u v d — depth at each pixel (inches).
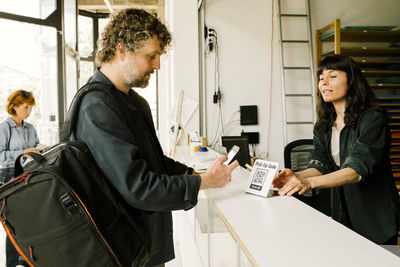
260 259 24.2
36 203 27.0
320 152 59.7
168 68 173.8
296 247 26.5
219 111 159.2
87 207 28.0
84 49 250.8
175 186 32.1
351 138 51.4
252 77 160.4
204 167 70.9
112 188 31.4
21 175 27.7
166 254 45.2
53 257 27.7
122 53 34.9
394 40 162.7
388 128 49.1
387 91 166.4
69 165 28.9
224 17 157.9
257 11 159.2
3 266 92.9
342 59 51.2
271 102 161.8
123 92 39.4
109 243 28.9
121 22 34.4
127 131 32.6
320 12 162.4
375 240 49.7
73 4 176.1
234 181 52.3
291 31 161.3
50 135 140.9
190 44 139.2
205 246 57.4
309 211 36.3
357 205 50.9
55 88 137.3
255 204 39.3
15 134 101.6
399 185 137.6
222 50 158.4
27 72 160.6
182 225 98.3
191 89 140.0
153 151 39.6
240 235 29.1
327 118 58.0
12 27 131.6
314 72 161.3
